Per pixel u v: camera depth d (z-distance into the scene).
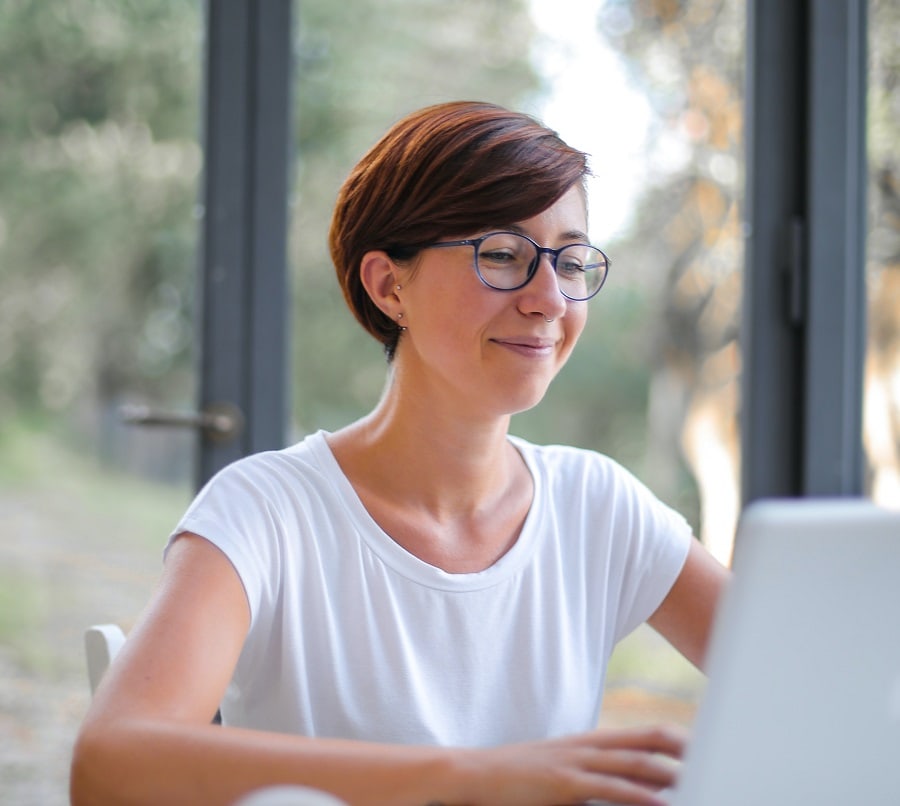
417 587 1.14
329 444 1.23
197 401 2.09
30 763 2.08
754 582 0.61
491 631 1.16
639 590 1.31
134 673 0.92
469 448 1.18
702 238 2.21
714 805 0.63
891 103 2.19
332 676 1.12
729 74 2.21
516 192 1.12
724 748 0.63
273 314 2.10
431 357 1.15
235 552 1.06
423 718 1.12
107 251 2.10
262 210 2.09
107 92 2.10
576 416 2.21
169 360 2.10
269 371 2.10
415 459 1.18
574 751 0.80
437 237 1.13
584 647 1.23
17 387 2.10
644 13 2.19
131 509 2.09
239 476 1.15
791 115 2.18
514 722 1.16
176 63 2.09
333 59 2.12
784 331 2.19
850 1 2.15
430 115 1.17
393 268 1.18
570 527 1.27
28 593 2.09
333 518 1.16
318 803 0.58
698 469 2.21
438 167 1.13
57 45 2.10
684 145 2.20
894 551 0.62
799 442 2.19
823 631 0.62
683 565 1.32
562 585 1.22
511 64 2.16
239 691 1.15
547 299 1.12
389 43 2.14
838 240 2.16
